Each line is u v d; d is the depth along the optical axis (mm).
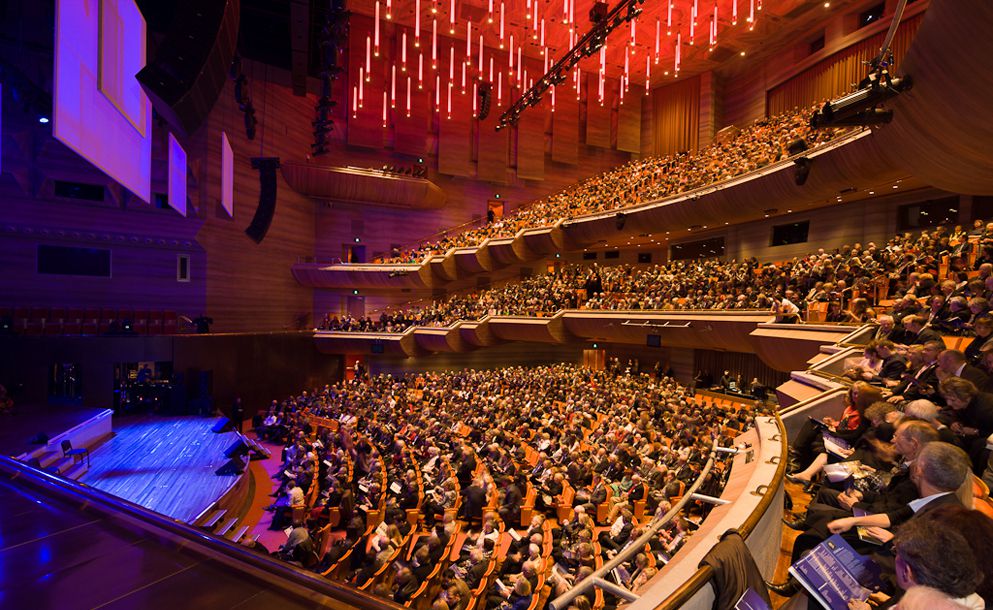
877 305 11719
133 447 15125
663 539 7426
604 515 11305
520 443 14953
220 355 21578
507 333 27188
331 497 12070
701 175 24219
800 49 28547
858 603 2248
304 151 30203
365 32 30359
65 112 9211
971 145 10070
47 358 17922
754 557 2893
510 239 30203
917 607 1517
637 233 26766
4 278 18891
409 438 16516
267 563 3379
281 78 27781
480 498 11594
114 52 10961
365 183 30422
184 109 10484
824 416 6691
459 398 20750
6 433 13039
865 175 16625
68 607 2980
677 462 11523
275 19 25266
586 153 36688
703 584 2215
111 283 21047
